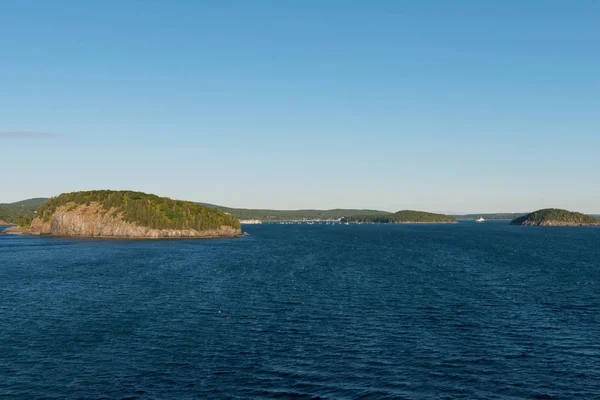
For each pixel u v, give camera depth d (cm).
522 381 3631
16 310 5919
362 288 7625
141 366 3894
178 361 4012
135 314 5709
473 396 3356
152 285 7938
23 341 4572
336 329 5028
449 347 4419
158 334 4816
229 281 8412
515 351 4312
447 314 5731
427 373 3772
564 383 3597
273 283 8162
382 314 5728
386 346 4438
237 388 3453
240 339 4644
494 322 5338
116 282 8275
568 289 7556
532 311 5897
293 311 5888
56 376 3684
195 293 7144
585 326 5172
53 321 5353
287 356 4144
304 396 3328
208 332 4897
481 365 3953
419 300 6600
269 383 3544
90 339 4644
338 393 3381
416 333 4878
